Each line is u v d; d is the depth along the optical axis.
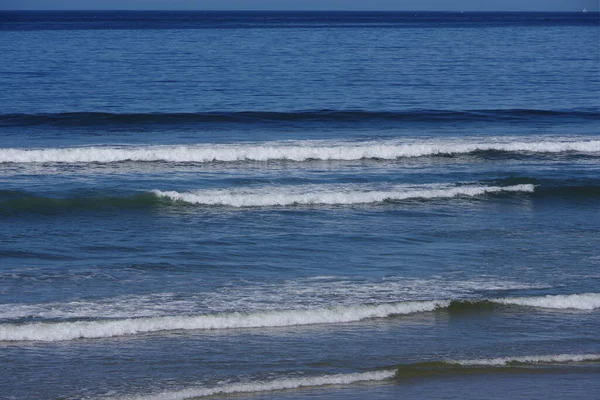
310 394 13.92
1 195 26.84
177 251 21.91
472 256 21.98
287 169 31.69
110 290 18.72
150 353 15.38
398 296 18.69
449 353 15.71
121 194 27.31
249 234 23.66
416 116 44.50
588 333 16.81
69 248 22.05
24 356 15.09
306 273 20.28
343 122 42.47
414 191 28.08
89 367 14.74
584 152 35.28
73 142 35.94
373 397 13.83
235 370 14.75
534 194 28.70
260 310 17.50
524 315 17.73
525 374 14.90
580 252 22.53
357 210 26.50
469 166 32.78
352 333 16.53
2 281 19.16
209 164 32.16
